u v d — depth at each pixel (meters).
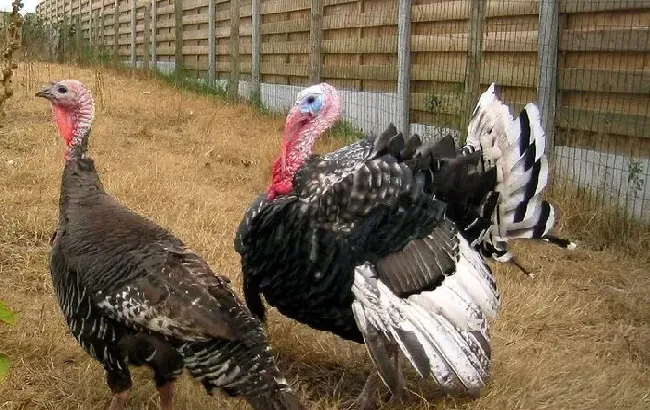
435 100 3.87
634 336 2.22
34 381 1.67
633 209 3.01
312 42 5.17
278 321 2.05
